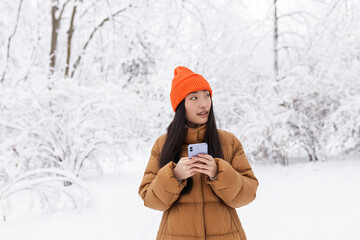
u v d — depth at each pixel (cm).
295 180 554
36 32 771
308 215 359
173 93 161
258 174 639
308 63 887
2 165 454
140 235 303
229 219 149
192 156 136
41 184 381
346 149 792
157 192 141
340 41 846
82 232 310
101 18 995
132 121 693
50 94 564
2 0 871
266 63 1071
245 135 736
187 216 146
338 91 732
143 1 948
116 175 649
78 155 552
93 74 1029
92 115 591
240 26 1044
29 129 506
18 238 294
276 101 751
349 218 339
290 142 752
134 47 1058
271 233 313
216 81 866
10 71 683
